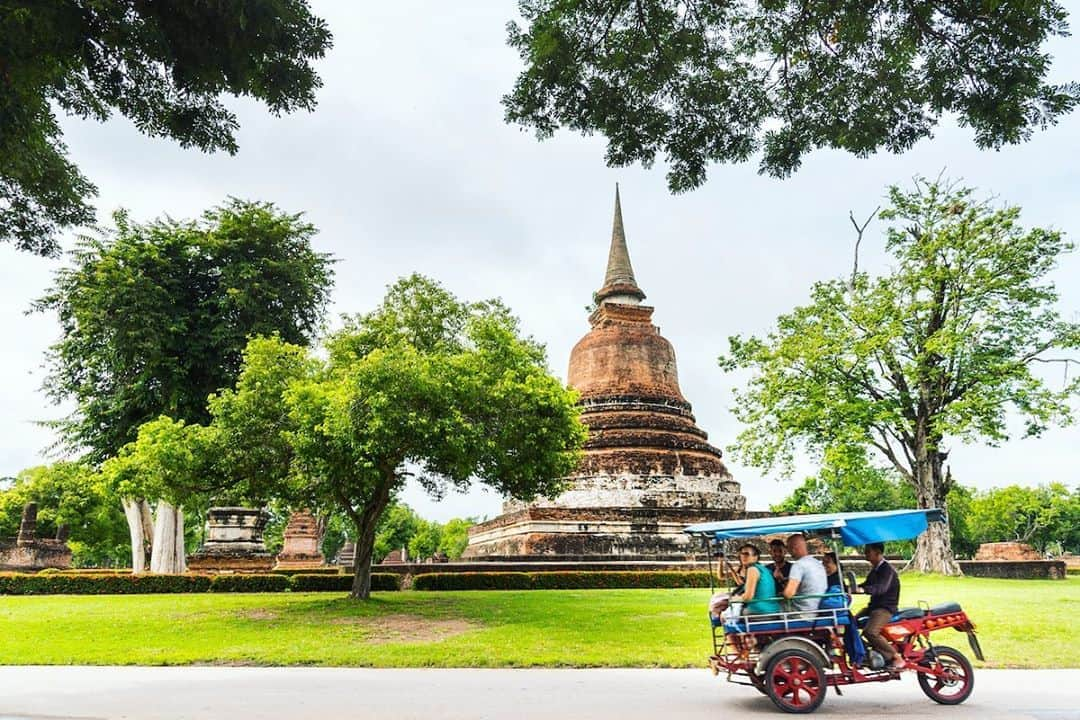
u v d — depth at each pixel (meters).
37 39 10.32
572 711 10.19
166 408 35.62
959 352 34.44
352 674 13.84
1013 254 34.03
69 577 31.11
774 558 12.29
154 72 11.80
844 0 11.21
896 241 36.34
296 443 21.11
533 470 23.48
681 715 9.91
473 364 22.98
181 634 18.39
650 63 12.44
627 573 33.28
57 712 10.32
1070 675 13.45
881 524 11.15
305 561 45.94
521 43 12.45
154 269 35.94
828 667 10.42
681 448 43.72
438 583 31.95
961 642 16.44
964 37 11.31
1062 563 42.56
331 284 40.41
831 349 35.09
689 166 13.73
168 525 38.19
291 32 11.54
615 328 47.81
